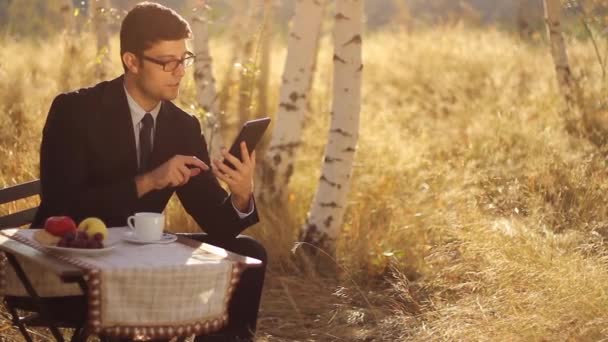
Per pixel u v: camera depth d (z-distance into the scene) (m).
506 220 5.80
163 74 3.71
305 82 6.69
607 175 6.69
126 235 3.52
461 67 11.68
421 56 12.30
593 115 8.36
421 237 6.24
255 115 9.41
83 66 8.85
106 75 7.96
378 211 6.66
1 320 4.52
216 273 3.26
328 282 5.80
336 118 6.13
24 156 6.54
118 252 3.31
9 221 4.09
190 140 4.00
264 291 5.64
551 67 11.05
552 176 6.73
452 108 9.91
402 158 7.70
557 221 5.99
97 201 3.65
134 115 3.84
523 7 13.61
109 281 3.08
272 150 6.72
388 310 5.24
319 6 6.66
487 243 5.38
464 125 9.28
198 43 7.03
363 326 5.02
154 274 3.13
